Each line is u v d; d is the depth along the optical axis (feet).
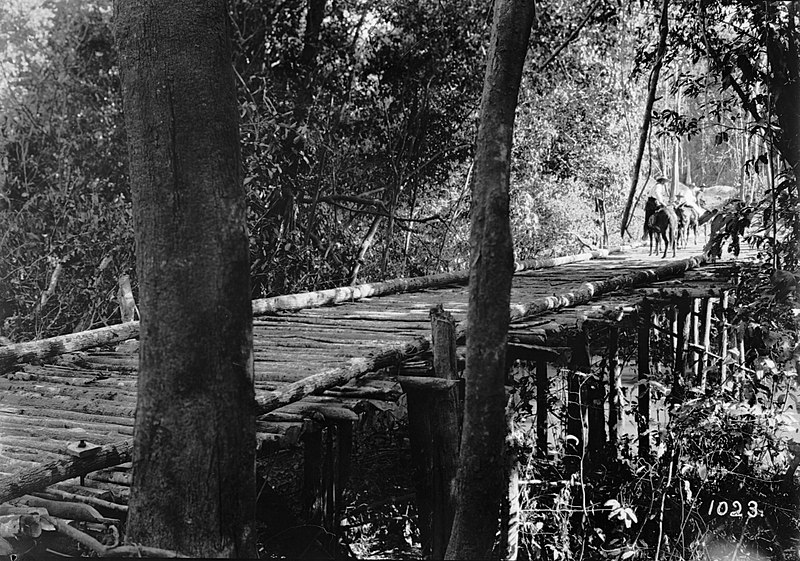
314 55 38.40
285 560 17.52
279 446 13.71
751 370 23.48
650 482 23.22
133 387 16.71
